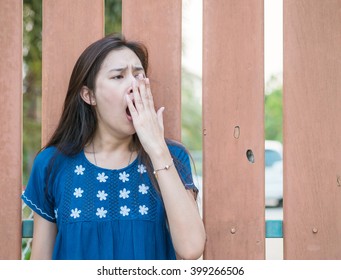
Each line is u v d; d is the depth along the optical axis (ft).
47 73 7.91
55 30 7.91
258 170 8.03
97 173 7.20
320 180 8.07
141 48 7.52
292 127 8.04
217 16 8.00
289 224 8.04
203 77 8.01
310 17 8.04
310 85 8.05
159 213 7.17
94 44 7.19
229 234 8.00
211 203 8.00
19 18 7.86
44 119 7.93
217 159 8.02
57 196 7.22
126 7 7.95
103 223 6.99
